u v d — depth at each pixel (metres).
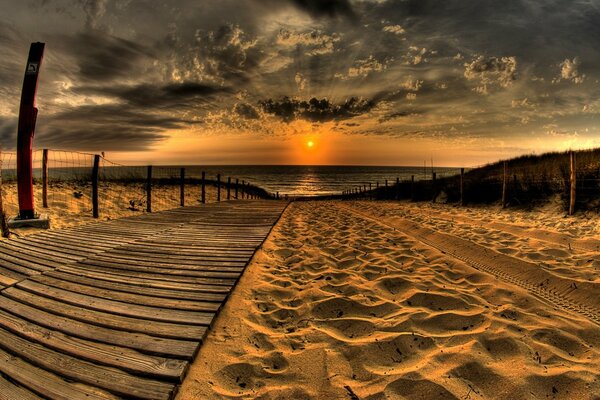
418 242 6.22
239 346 2.60
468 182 14.93
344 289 3.83
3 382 2.08
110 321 2.80
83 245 5.58
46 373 2.15
